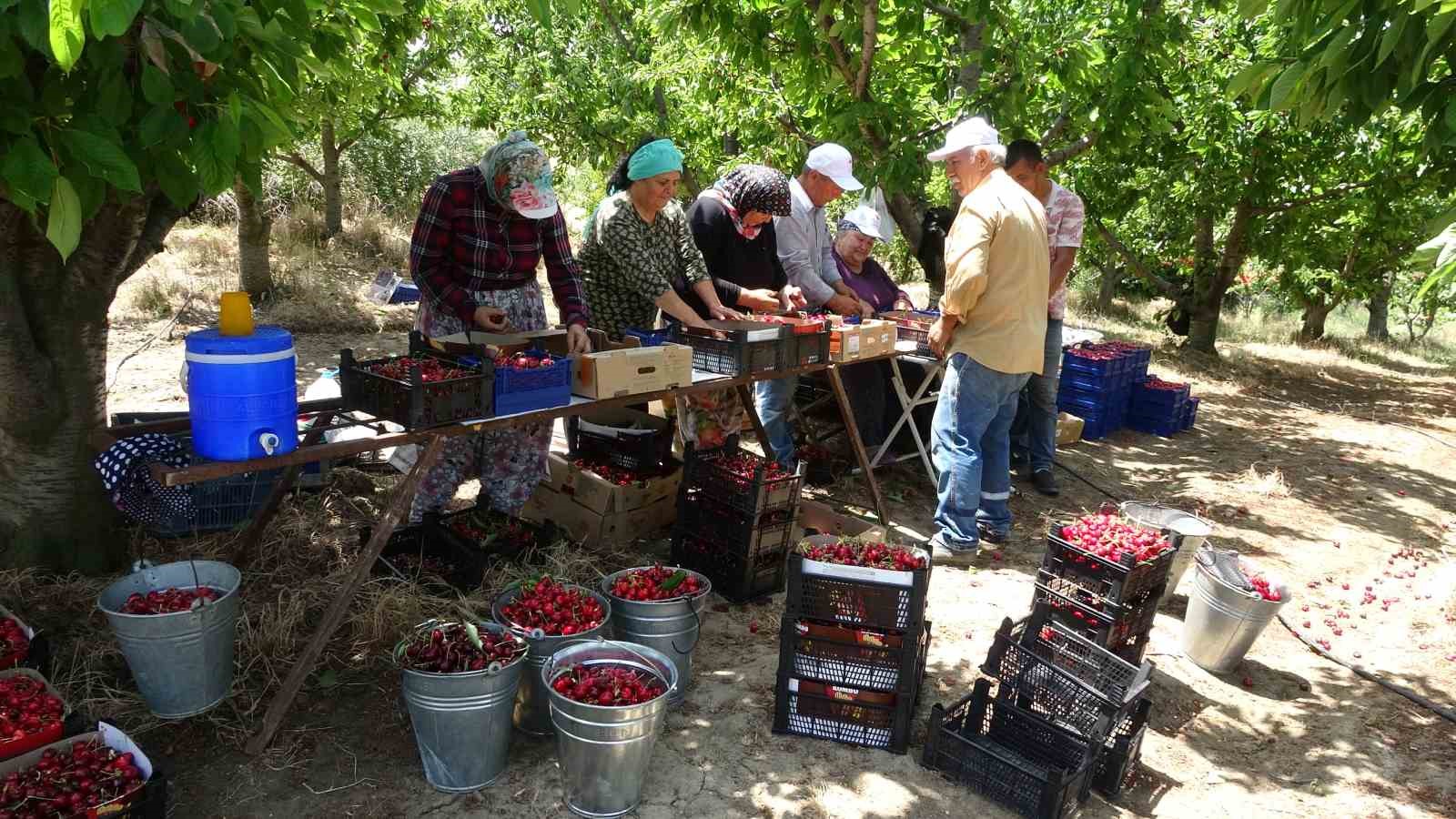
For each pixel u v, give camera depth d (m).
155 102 2.35
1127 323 17.31
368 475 5.30
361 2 3.54
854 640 3.22
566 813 2.85
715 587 4.39
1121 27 6.64
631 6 11.74
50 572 3.89
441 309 4.00
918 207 7.32
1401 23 2.87
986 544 5.28
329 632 3.06
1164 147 11.13
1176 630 4.39
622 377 3.73
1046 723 3.08
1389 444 8.75
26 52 2.57
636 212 4.62
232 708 3.21
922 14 6.17
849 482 6.11
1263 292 21.53
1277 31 7.98
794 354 4.70
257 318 9.68
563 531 4.65
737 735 3.31
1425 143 3.32
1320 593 4.97
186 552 4.20
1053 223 5.94
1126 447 8.01
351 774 2.96
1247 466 7.61
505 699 2.85
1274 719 3.67
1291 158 10.84
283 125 2.71
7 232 3.54
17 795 2.26
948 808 3.00
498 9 12.90
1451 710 3.77
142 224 3.76
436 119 14.36
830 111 7.06
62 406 3.82
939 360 5.84
